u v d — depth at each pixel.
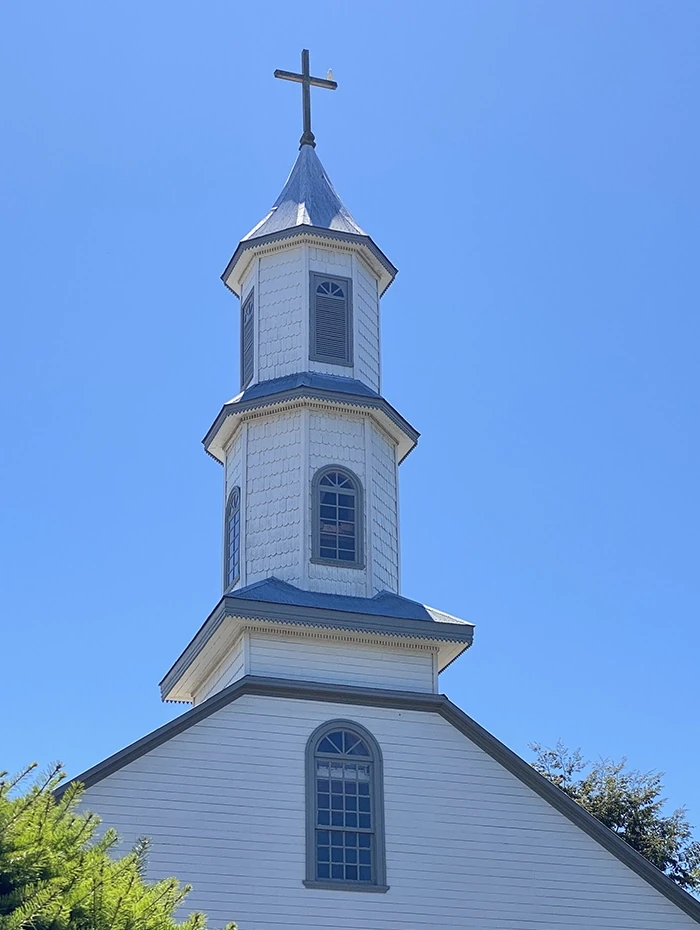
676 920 26.38
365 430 30.53
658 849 42.91
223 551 31.02
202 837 24.67
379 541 29.89
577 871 26.38
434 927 25.22
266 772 25.61
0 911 13.16
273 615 27.20
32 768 14.82
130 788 24.67
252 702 26.20
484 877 25.91
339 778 26.11
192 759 25.27
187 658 29.67
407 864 25.66
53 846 14.26
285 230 32.16
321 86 35.97
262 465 30.16
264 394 30.41
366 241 32.56
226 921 24.16
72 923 13.22
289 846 25.11
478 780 26.78
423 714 27.25
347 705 26.83
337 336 31.66
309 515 29.19
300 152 35.03
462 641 28.34
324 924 24.66
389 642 28.08
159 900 14.28
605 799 44.25
